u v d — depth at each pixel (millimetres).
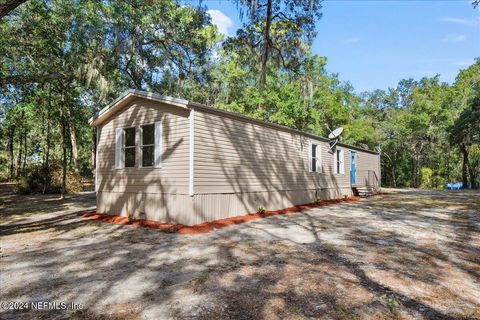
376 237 7062
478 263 5066
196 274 4594
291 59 12977
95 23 15250
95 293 3908
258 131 11078
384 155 41531
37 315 3324
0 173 38594
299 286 4059
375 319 3135
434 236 7137
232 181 9688
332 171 16438
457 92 33625
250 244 6465
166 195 8703
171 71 20344
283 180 12344
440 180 39219
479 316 3209
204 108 8578
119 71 18891
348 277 4391
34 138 36562
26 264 5188
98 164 10906
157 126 9039
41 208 12734
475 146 38688
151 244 6539
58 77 10625
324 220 9656
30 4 12688
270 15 11242
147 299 3701
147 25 17953
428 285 4086
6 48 12789
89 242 6773
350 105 37656
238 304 3516
